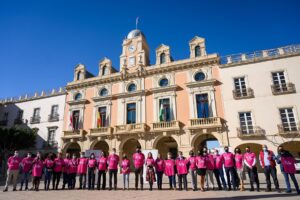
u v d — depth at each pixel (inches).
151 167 477.1
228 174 445.1
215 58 985.5
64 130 1194.6
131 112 1085.8
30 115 1330.0
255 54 951.0
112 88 1161.4
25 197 385.4
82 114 1179.9
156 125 986.7
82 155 560.1
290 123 815.7
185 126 949.8
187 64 1024.2
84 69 1285.7
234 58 979.3
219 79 962.7
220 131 887.7
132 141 1095.6
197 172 442.6
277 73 889.5
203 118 918.4
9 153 1134.4
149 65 1230.9
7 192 464.1
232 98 917.2
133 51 1212.5
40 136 1244.5
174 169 473.4
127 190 469.7
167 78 1058.1
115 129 1055.0
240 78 936.3
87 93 1214.9
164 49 1125.1
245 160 435.2
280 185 515.8
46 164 522.9
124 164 502.3
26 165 522.3
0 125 1368.1
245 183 566.9
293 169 385.4
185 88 1007.6
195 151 930.7
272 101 856.9
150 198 350.0
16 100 1407.5
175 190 452.8
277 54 908.0
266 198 326.0
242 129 866.8
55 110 1270.9
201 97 978.7
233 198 333.1
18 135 1067.3
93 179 510.0
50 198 369.4
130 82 1127.6
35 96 1362.0
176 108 991.6
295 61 872.3
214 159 458.3
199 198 339.9
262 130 835.4
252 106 878.4
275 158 419.8
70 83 1264.8
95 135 1088.2
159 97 1038.4
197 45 1062.4
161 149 1038.4
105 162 514.0
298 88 836.6
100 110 1160.2
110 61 1239.5
